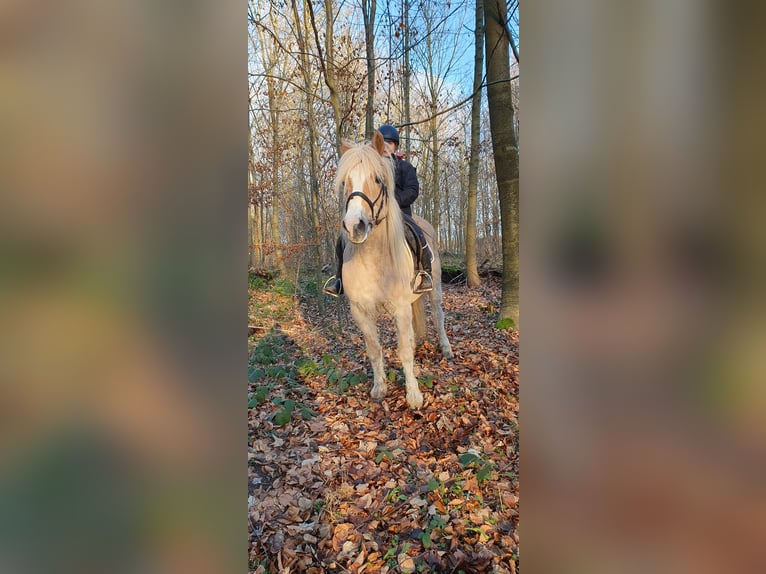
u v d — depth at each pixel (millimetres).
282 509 2510
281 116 8281
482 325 6375
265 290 8562
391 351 5234
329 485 2746
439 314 4984
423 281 3844
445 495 2592
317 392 4164
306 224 8078
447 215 15359
